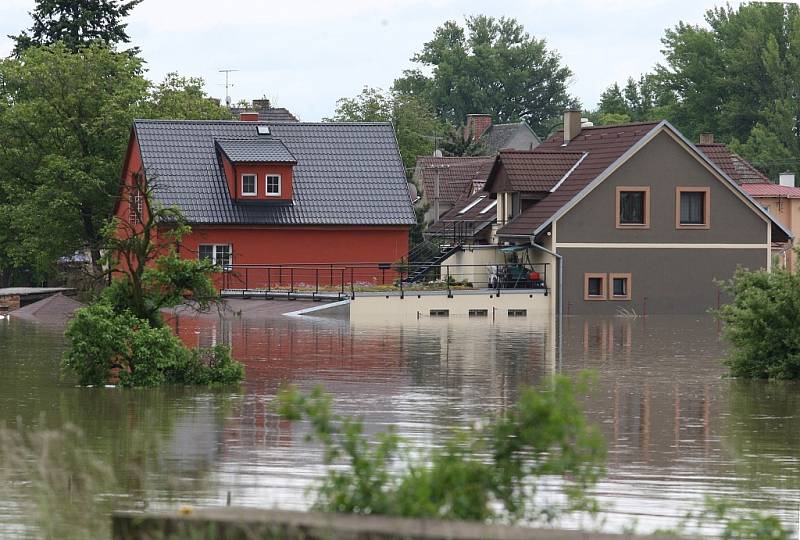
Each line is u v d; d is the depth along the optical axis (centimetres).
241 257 14500
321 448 4438
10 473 3781
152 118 15712
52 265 15650
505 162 14500
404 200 15112
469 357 8206
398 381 6725
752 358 6900
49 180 14788
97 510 3362
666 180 13900
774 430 5062
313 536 2262
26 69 15350
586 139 15225
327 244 14762
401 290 12900
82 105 15412
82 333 6334
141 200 14300
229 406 5572
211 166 14800
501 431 2517
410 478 2462
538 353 8556
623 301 13812
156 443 4528
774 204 18488
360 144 15550
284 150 14800
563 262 13700
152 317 6612
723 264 14062
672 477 4038
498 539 2209
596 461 2867
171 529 2353
